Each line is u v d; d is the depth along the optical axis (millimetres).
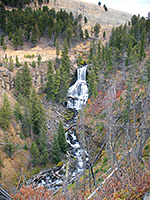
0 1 109875
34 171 36062
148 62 38562
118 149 12070
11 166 34188
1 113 37344
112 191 10906
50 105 57375
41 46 86250
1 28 90500
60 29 92312
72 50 89312
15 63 59844
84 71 71688
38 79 60250
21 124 41875
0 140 35406
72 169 32375
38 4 132000
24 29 91688
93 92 53500
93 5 170875
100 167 22828
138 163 10930
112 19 148625
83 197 12008
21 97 46625
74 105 62188
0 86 48719
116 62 62156
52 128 48844
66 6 146250
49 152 40469
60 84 58750
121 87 40906
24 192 13883
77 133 46219
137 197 9797
